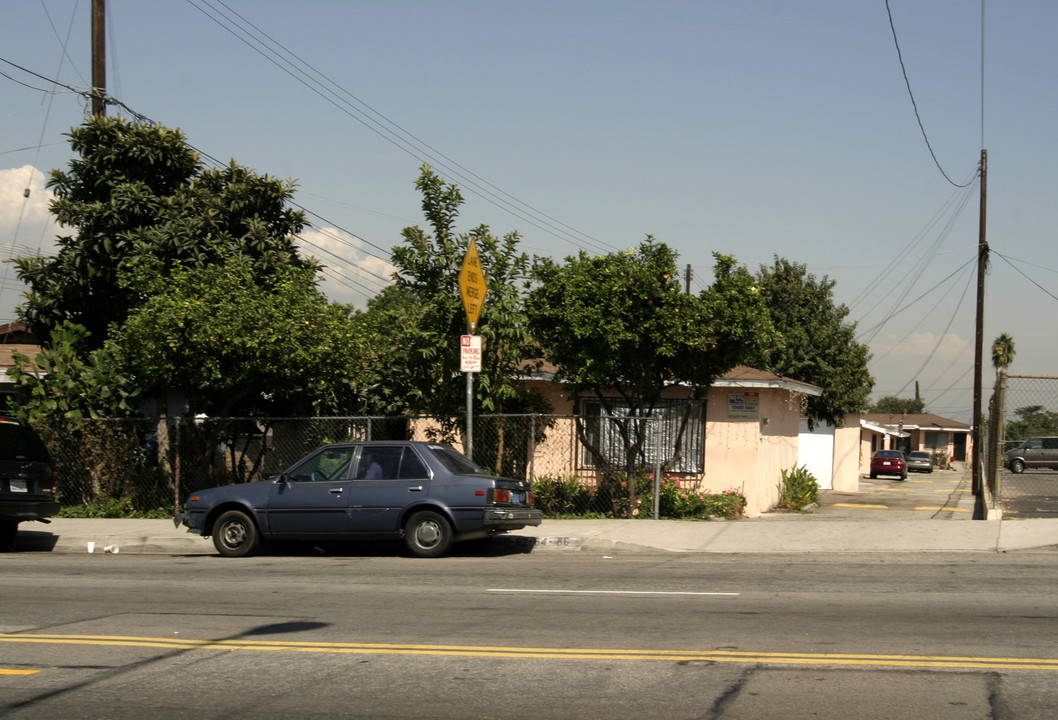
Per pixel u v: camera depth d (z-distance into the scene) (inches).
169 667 258.8
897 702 218.8
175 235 700.7
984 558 469.1
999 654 263.0
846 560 468.4
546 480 683.4
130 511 673.6
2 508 515.2
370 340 685.3
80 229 726.5
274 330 602.5
